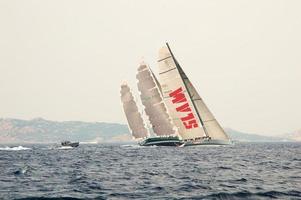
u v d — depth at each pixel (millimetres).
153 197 83188
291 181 111312
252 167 160000
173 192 89812
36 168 160000
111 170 150250
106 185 103500
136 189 95375
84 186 101750
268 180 113750
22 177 125188
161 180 114750
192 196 83812
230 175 128500
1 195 86875
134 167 162250
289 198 80812
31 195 87000
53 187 100188
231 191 89625
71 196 85375
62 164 184000
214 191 90312
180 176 125688
